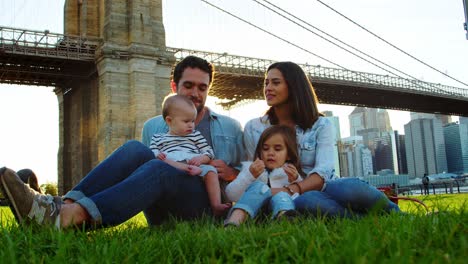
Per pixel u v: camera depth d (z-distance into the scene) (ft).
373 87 200.44
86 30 149.28
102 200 12.32
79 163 151.84
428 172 648.38
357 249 7.31
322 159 16.31
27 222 11.92
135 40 134.41
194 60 17.88
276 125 16.22
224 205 14.85
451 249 7.74
